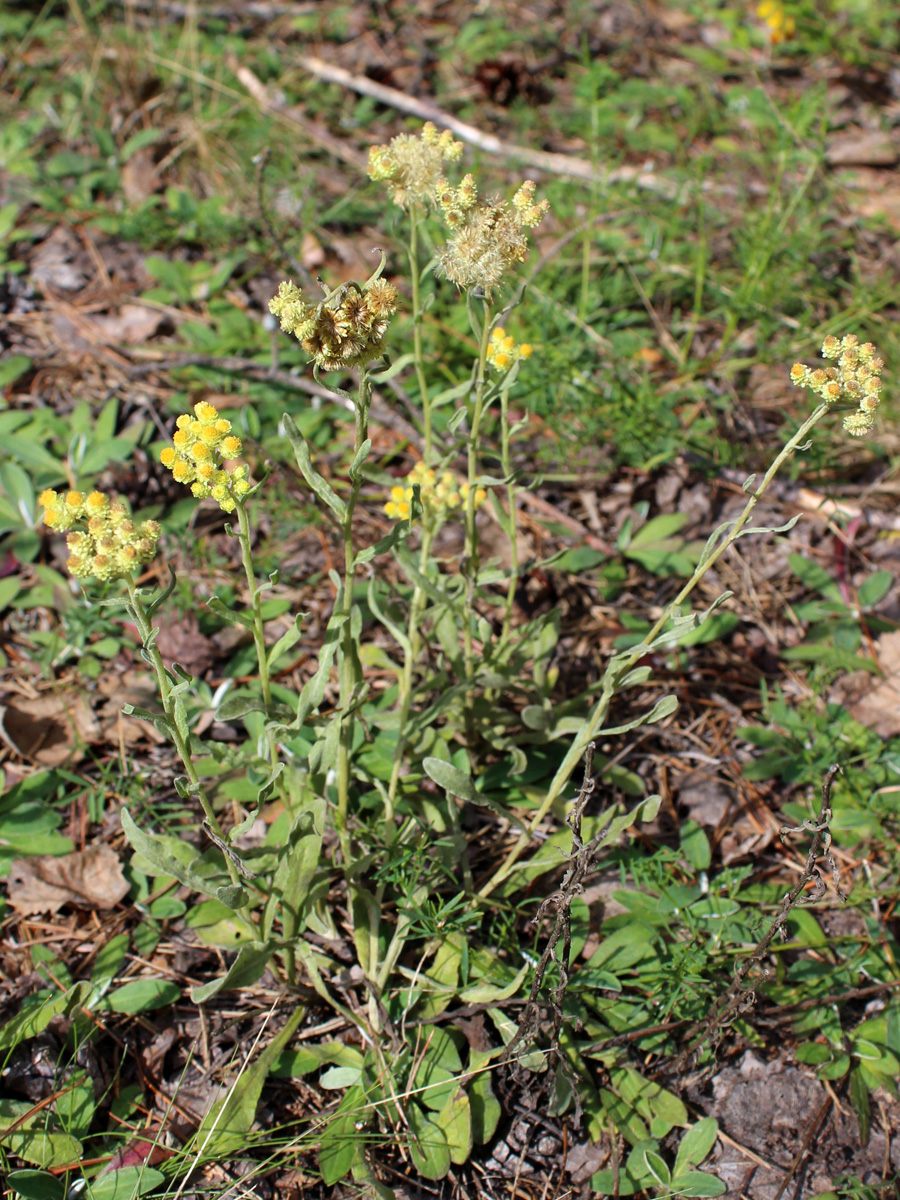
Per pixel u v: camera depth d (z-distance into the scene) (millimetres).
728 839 668
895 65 1434
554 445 856
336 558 786
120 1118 556
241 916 544
